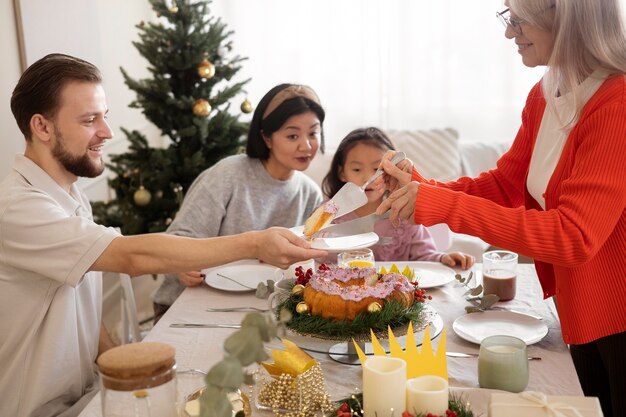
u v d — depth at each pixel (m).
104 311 3.74
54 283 1.65
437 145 3.98
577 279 1.56
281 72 4.62
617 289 1.55
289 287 1.65
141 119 4.68
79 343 1.75
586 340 1.57
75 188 1.83
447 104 4.57
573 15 1.48
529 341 1.61
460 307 1.87
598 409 1.12
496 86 4.52
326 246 1.83
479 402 1.29
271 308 1.60
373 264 1.81
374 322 1.44
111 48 4.04
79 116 1.69
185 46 3.43
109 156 3.60
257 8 4.56
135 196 3.38
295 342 1.60
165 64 3.42
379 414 1.13
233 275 2.11
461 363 1.54
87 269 1.58
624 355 1.57
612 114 1.47
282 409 1.31
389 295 1.50
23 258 1.60
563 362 1.54
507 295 1.90
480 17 4.46
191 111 3.46
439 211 1.53
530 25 1.56
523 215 1.49
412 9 4.48
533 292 1.97
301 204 2.62
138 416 1.03
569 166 1.56
